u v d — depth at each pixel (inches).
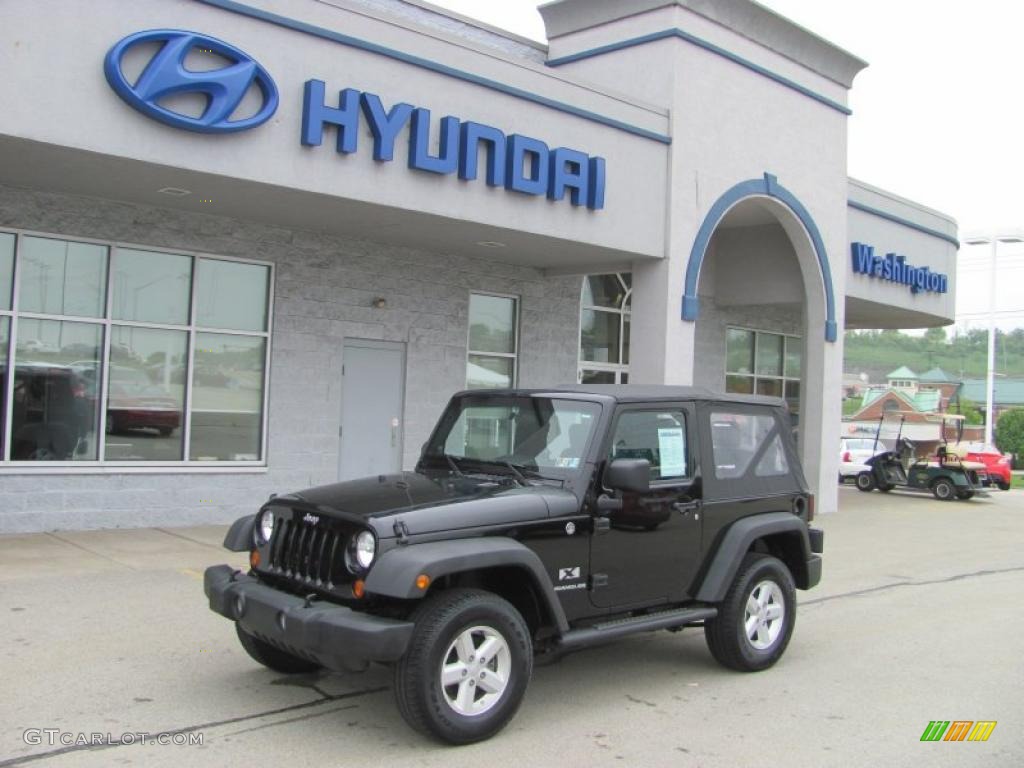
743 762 198.7
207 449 456.4
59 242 410.3
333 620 190.2
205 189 386.3
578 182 473.1
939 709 237.8
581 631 223.0
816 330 650.2
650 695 242.8
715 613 252.2
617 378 666.8
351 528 201.9
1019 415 1929.1
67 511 411.5
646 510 239.3
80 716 209.8
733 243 729.0
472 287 555.5
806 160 625.6
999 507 791.1
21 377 402.3
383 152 395.2
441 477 242.8
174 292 444.1
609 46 556.4
